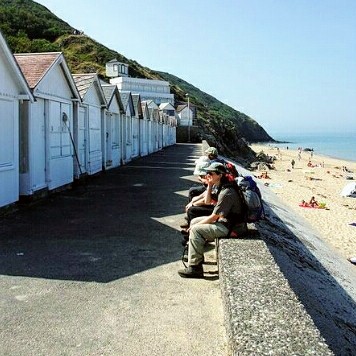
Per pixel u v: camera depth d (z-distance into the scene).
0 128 10.03
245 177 8.50
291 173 51.62
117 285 5.90
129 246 7.73
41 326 4.69
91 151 17.67
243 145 89.19
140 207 11.32
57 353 4.16
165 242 8.02
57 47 92.94
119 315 5.00
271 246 8.86
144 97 80.88
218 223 6.20
